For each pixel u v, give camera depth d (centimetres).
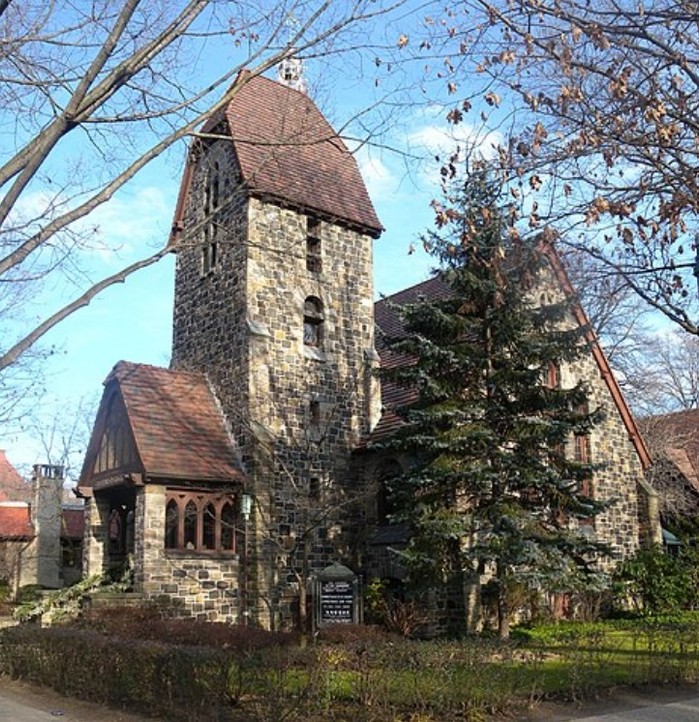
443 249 1981
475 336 2073
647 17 1041
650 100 1027
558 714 1233
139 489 2261
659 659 1497
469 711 1179
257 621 2262
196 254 2784
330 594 2030
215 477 2312
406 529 2300
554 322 2106
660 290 1205
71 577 3994
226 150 2692
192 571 2259
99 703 1418
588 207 1116
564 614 2362
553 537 1917
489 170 1135
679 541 3016
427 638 2105
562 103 1061
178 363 2795
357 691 1155
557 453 2091
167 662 1248
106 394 2506
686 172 1066
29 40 920
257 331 2489
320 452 2550
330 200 2769
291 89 2592
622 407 2800
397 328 2938
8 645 1752
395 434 2092
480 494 1997
